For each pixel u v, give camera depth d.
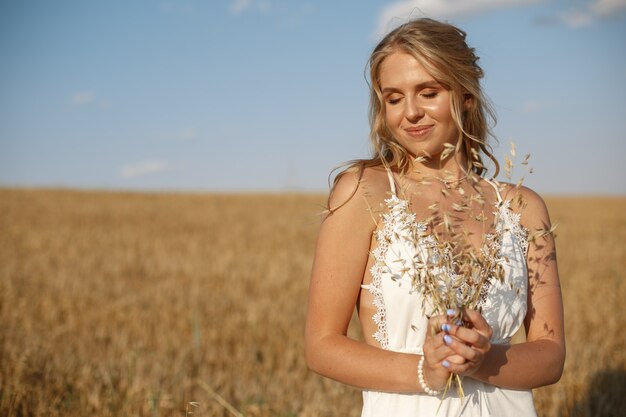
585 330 8.05
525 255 2.35
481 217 2.17
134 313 8.76
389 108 2.32
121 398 5.11
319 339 2.15
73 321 8.30
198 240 19.09
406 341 2.19
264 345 7.45
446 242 2.08
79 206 32.25
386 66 2.29
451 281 2.11
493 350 2.12
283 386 5.77
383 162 2.32
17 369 5.29
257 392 5.50
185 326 8.12
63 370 5.62
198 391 5.45
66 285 10.84
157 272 12.89
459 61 2.25
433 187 2.35
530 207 2.43
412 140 2.29
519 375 2.15
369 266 2.23
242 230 22.73
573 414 4.93
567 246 18.22
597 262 14.97
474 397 2.17
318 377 6.07
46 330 7.77
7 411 4.70
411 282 2.14
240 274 12.66
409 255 2.17
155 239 18.98
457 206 2.12
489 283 2.21
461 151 2.46
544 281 2.35
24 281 10.95
